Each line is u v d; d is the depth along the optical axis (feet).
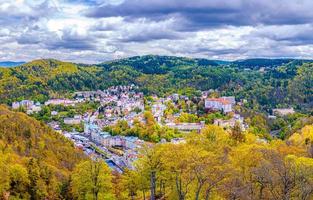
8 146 587.68
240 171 266.36
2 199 381.60
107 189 357.82
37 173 416.67
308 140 594.24
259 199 255.91
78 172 367.25
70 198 400.06
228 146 417.69
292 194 246.68
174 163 267.59
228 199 254.47
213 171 242.37
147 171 307.17
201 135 440.04
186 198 267.18
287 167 244.22
